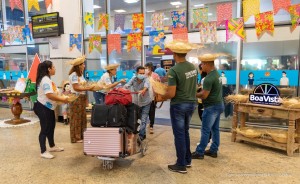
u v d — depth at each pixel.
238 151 3.75
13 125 5.36
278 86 4.57
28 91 5.27
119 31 5.89
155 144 4.11
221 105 3.34
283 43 4.46
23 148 3.90
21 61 7.29
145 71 4.30
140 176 2.90
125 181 2.78
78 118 4.16
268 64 4.62
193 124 5.34
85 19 5.89
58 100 3.30
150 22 5.81
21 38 6.59
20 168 3.14
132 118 3.05
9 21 7.56
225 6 4.70
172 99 2.86
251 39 4.69
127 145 3.00
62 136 4.57
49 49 6.35
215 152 3.48
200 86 3.76
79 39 5.76
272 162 3.31
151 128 4.77
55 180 2.81
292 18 4.23
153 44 5.41
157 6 6.77
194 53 5.12
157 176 2.89
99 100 4.77
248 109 3.96
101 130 2.87
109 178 2.85
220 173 2.97
